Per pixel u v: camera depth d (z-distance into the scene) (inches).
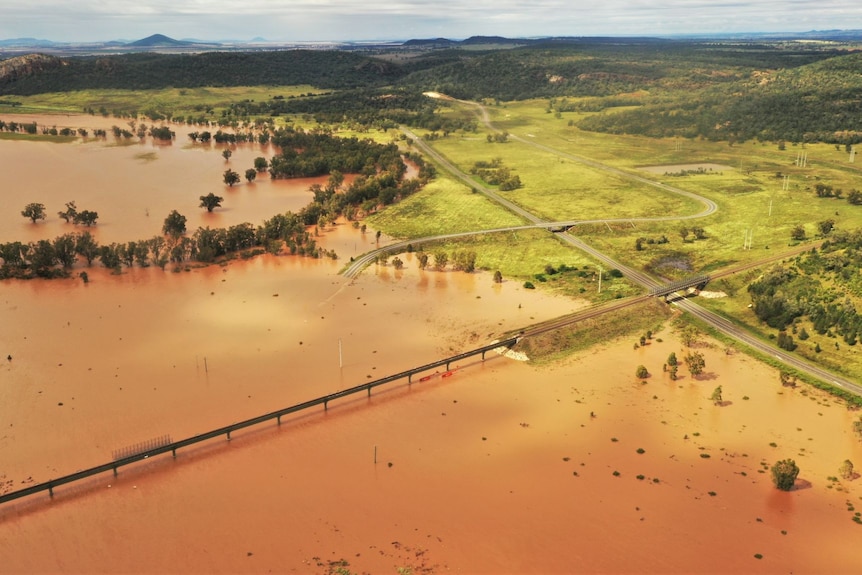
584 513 3767.2
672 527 3646.7
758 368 5472.4
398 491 3964.1
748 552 3454.7
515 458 4293.8
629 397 5049.2
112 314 6466.5
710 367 5506.9
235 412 4803.2
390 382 5270.7
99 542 3558.1
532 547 3503.9
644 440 4488.2
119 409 4808.1
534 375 5403.5
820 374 5324.8
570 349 5836.6
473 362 5620.1
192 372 5359.3
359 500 3882.9
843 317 6028.5
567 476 4106.8
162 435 4500.5
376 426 4672.7
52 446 4372.5
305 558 3430.1
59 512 3786.9
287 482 4050.2
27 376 5241.1
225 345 5846.5
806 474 4111.7
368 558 3427.7
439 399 5039.4
